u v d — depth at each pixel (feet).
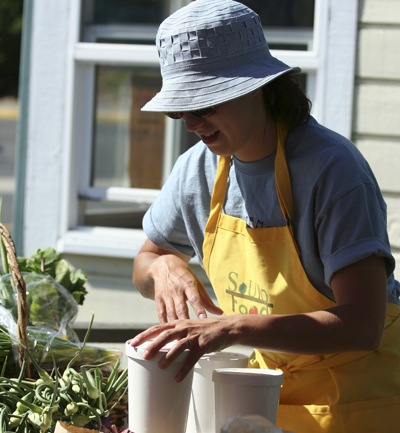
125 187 17.47
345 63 15.76
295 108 7.77
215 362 7.48
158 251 9.37
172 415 6.93
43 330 8.59
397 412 7.93
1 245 10.71
